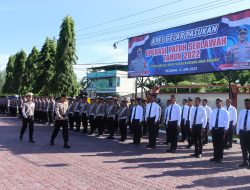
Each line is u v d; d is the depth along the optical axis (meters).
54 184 8.28
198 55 18.91
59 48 28.52
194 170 10.61
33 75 33.62
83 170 9.95
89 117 19.89
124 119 17.11
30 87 36.72
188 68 19.48
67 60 28.34
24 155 12.05
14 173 9.29
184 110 17.45
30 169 9.85
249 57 16.34
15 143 14.87
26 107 15.55
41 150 13.27
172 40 20.52
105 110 19.19
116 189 8.02
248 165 11.44
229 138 15.54
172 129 14.09
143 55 22.72
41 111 26.11
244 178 9.74
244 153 11.48
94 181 8.71
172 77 41.03
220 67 17.72
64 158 11.74
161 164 11.36
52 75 30.27
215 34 18.00
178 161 12.07
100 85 63.12
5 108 37.44
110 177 9.20
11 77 47.34
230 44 17.22
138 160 11.91
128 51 24.09
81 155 12.48
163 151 14.27
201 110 13.23
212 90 23.89
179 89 25.22
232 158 13.11
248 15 16.44
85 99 21.16
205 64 18.52
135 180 8.97
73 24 28.62
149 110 15.32
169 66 20.70
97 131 21.50
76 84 28.94
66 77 28.31
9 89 47.06
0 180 8.51
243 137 11.47
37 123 26.22
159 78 41.25
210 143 17.44
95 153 13.02
